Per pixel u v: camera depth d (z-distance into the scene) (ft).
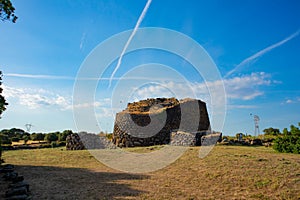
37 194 22.00
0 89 32.09
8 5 32.78
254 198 21.66
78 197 21.56
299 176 25.94
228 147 51.29
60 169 34.86
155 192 23.50
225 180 26.40
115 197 21.81
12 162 41.47
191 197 22.11
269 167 29.37
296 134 44.50
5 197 19.99
